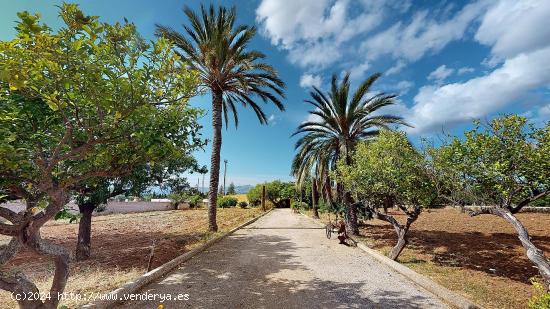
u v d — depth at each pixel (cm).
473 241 1178
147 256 947
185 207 4459
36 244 408
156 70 414
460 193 652
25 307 404
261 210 3975
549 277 436
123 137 424
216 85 1642
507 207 552
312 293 610
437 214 2288
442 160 680
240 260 920
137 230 1842
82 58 337
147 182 1003
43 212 416
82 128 431
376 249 1089
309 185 3906
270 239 1390
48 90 354
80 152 420
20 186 422
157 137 410
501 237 1237
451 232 1413
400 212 2741
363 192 1068
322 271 790
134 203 3722
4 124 365
